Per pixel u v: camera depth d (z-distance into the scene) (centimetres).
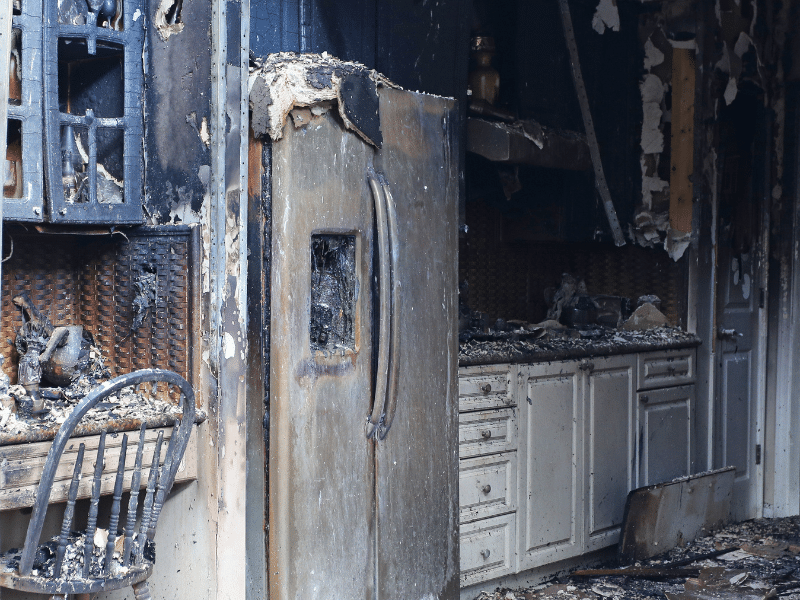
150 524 211
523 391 341
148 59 247
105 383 194
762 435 476
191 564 246
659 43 439
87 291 268
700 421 436
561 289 439
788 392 472
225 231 234
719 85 443
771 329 477
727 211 457
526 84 392
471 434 321
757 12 462
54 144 222
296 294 237
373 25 310
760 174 470
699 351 434
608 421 380
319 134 242
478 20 383
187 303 239
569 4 415
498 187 400
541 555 350
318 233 243
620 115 442
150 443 229
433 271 280
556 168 409
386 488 264
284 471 235
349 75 247
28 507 210
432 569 284
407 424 271
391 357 257
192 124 237
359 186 255
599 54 431
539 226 422
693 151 429
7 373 250
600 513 377
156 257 247
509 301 429
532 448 345
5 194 222
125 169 242
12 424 210
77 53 245
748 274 472
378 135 258
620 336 412
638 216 447
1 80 202
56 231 233
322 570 246
